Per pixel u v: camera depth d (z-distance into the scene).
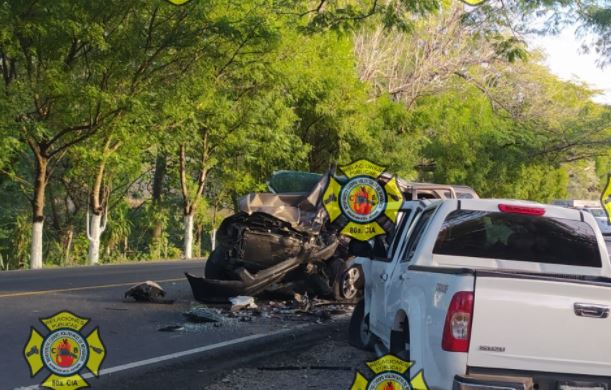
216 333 9.94
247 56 23.70
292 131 30.61
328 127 31.00
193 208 29.39
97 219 25.06
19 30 19.44
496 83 40.06
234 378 7.65
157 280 16.05
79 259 28.58
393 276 7.15
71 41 20.56
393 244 7.90
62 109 21.28
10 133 20.61
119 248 31.92
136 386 7.27
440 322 5.38
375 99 33.75
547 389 5.29
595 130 39.22
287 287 12.45
